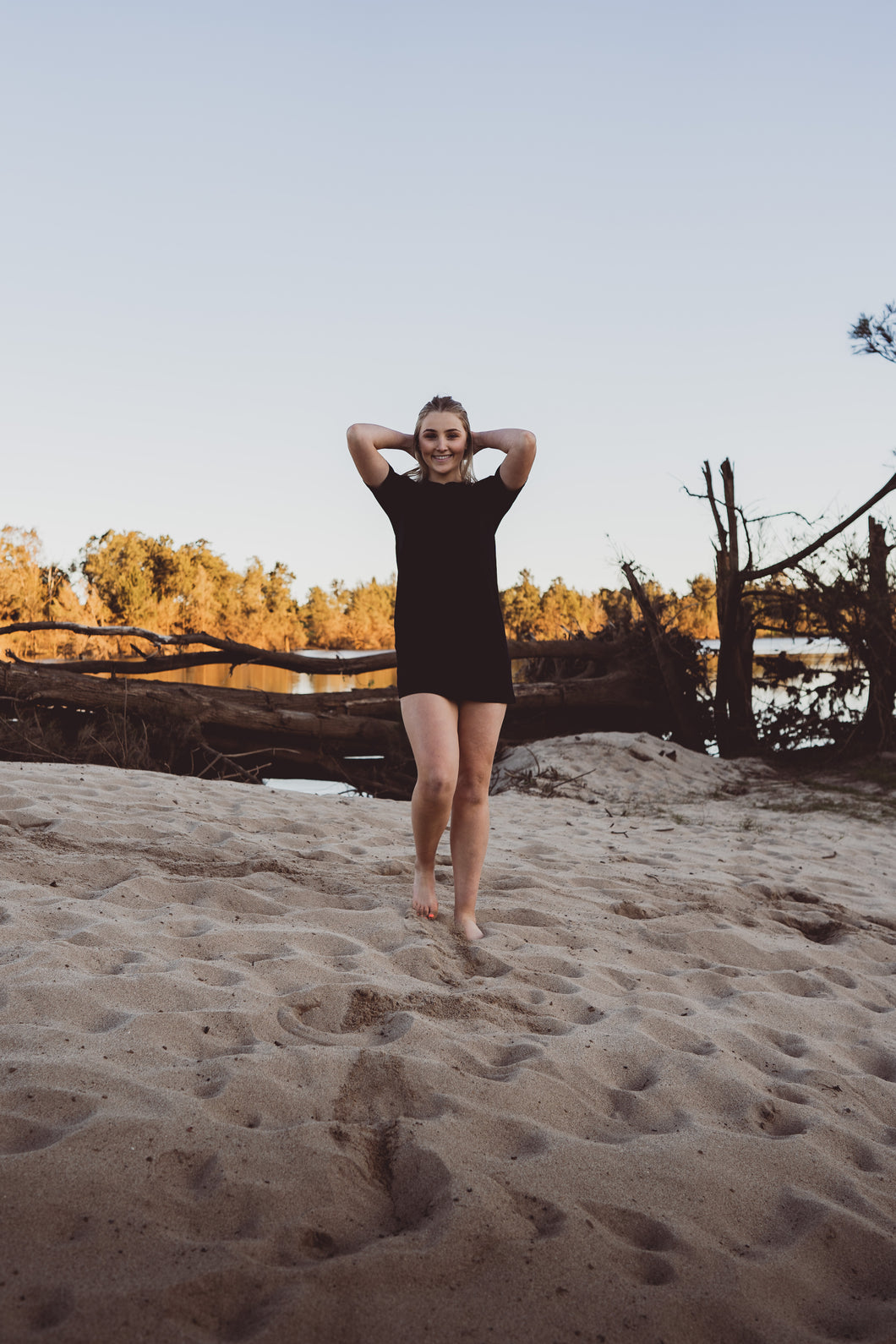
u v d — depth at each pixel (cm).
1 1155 177
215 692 1270
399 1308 150
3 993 253
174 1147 186
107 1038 234
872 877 624
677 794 1118
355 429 339
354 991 285
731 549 1518
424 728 333
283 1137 195
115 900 357
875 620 1361
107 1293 143
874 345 1084
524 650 1656
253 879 404
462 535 338
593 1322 152
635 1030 286
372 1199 185
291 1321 142
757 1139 224
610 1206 187
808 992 363
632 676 1623
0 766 624
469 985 314
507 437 339
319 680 2694
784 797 1090
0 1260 149
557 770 1169
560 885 470
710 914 449
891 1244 187
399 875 449
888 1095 272
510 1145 209
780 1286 170
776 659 1508
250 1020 258
